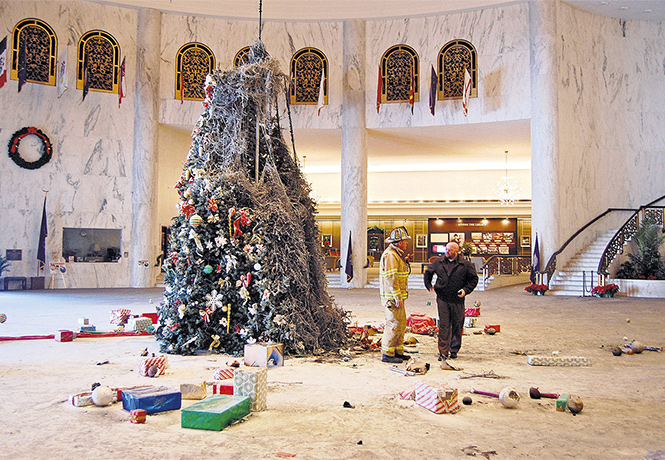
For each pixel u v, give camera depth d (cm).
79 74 1958
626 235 1912
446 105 2034
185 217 749
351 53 2072
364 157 2078
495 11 1992
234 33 2088
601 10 2017
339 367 645
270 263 722
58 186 1928
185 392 489
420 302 1448
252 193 747
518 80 1958
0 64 1739
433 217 2944
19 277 1855
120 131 2003
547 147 1866
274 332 702
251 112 804
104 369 622
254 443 380
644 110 2080
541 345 807
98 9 1981
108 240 1998
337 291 1884
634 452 369
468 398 489
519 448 375
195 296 725
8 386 541
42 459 347
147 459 348
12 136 1866
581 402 461
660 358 711
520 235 2841
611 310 1308
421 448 373
